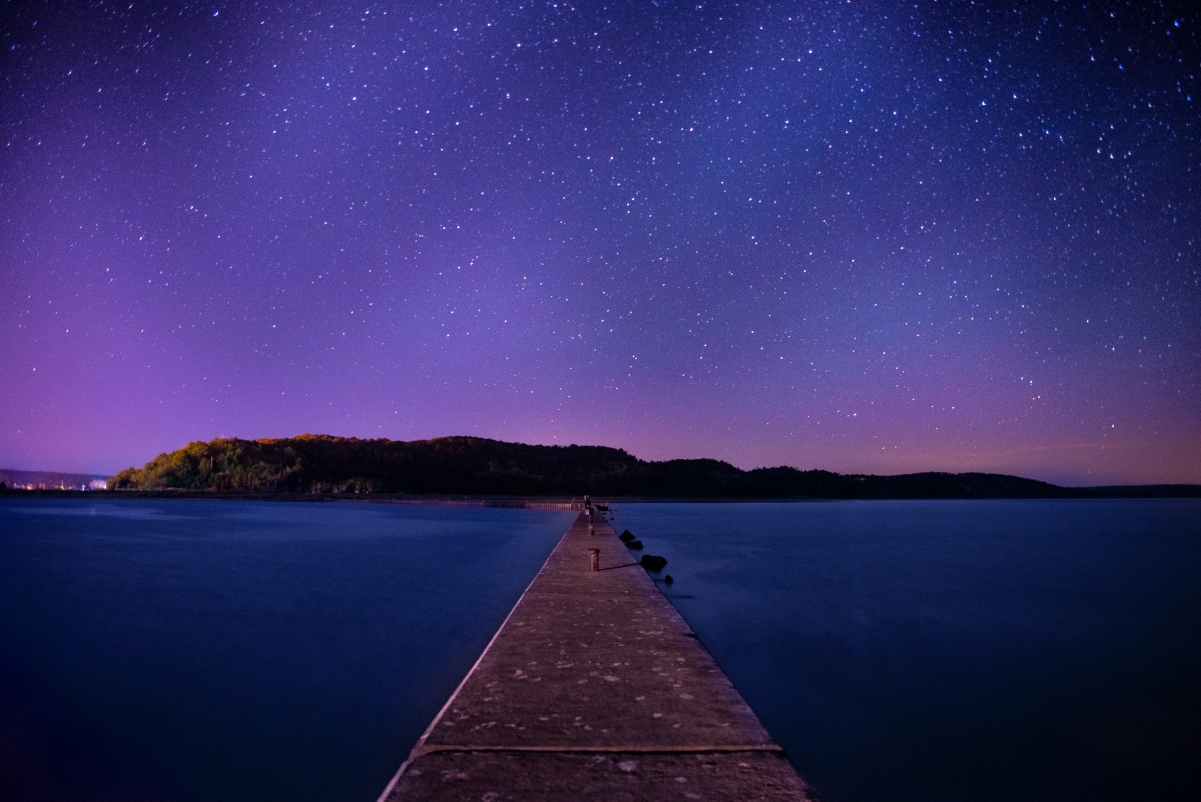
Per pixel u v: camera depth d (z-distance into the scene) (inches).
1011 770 253.3
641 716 175.5
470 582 657.6
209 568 754.2
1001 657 407.8
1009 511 3046.3
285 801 215.8
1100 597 627.5
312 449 4212.6
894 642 440.8
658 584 614.2
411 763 143.3
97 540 1083.3
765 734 162.1
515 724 168.9
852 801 228.2
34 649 396.8
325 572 725.3
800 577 725.3
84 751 254.1
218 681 338.6
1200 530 1669.5
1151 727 296.0
